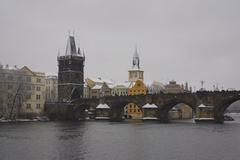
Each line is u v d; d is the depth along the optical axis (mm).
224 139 95875
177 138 99062
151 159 65438
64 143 87688
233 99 167875
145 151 74688
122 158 66562
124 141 92250
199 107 173875
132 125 159250
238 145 83375
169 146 82250
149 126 151000
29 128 135750
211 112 172375
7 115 185250
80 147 80625
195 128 135500
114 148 79188
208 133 113250
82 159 65562
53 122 187250
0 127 140125
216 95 171000
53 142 89500
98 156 68562
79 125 158875
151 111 194000
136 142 90062
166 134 111062
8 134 109688
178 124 165500
